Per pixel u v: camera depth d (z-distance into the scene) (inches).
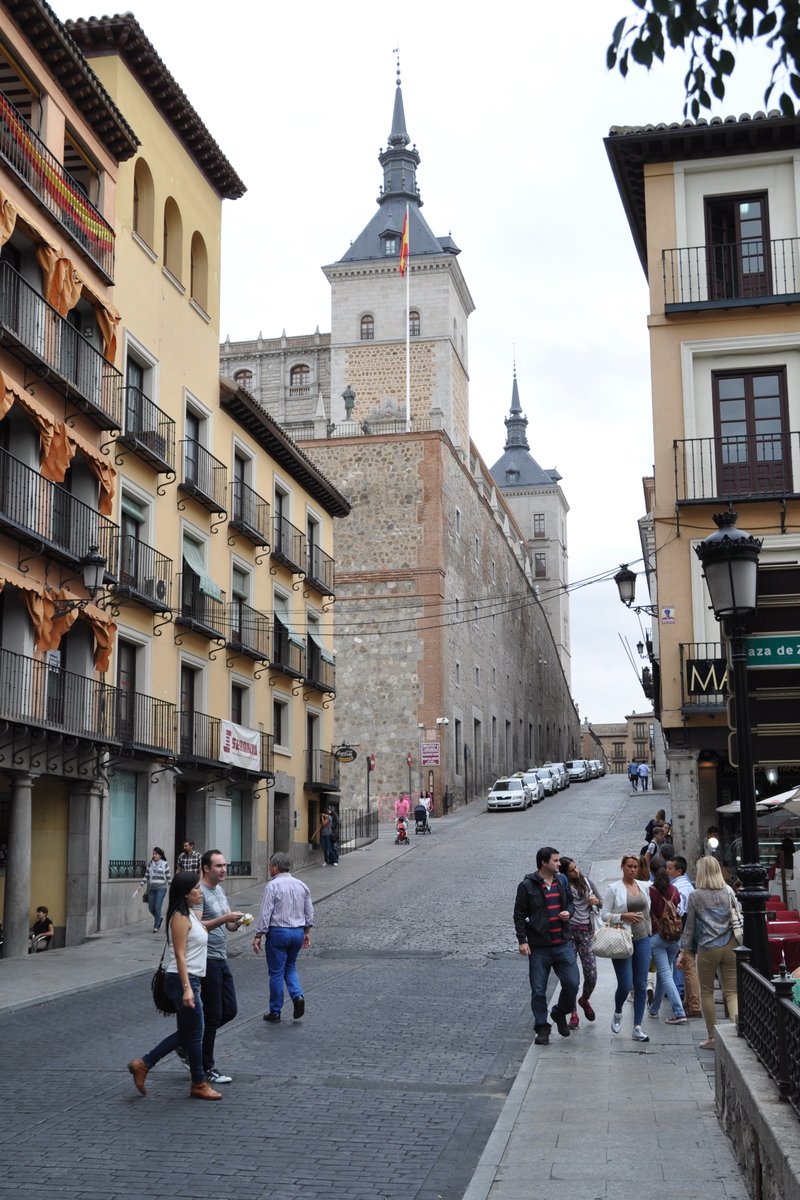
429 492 2245.3
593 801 2197.3
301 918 563.8
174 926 398.0
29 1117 376.8
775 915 636.1
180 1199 295.3
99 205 1053.2
